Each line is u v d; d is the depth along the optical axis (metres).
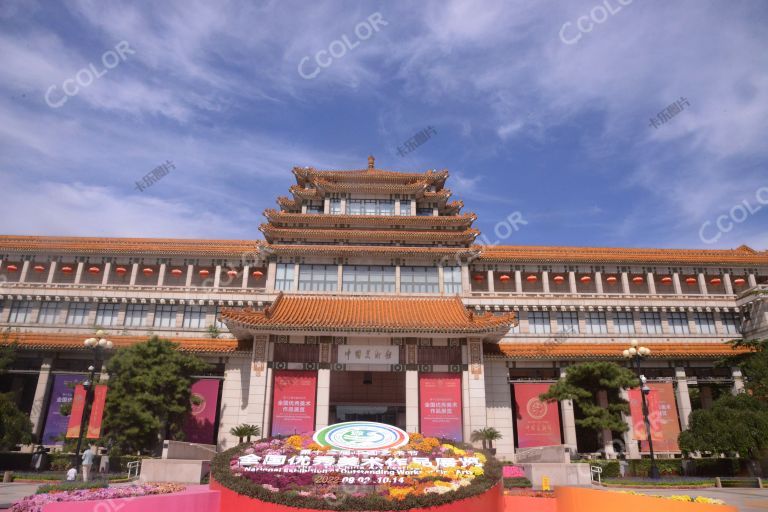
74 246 54.50
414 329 38.91
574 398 40.53
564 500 22.47
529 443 43.50
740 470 38.12
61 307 52.91
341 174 57.91
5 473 31.28
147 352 39.34
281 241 52.91
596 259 55.72
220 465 21.56
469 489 19.55
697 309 54.66
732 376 48.06
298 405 38.84
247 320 38.38
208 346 42.78
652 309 54.50
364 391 48.38
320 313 42.19
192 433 40.31
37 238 57.44
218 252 54.78
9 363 43.22
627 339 53.88
